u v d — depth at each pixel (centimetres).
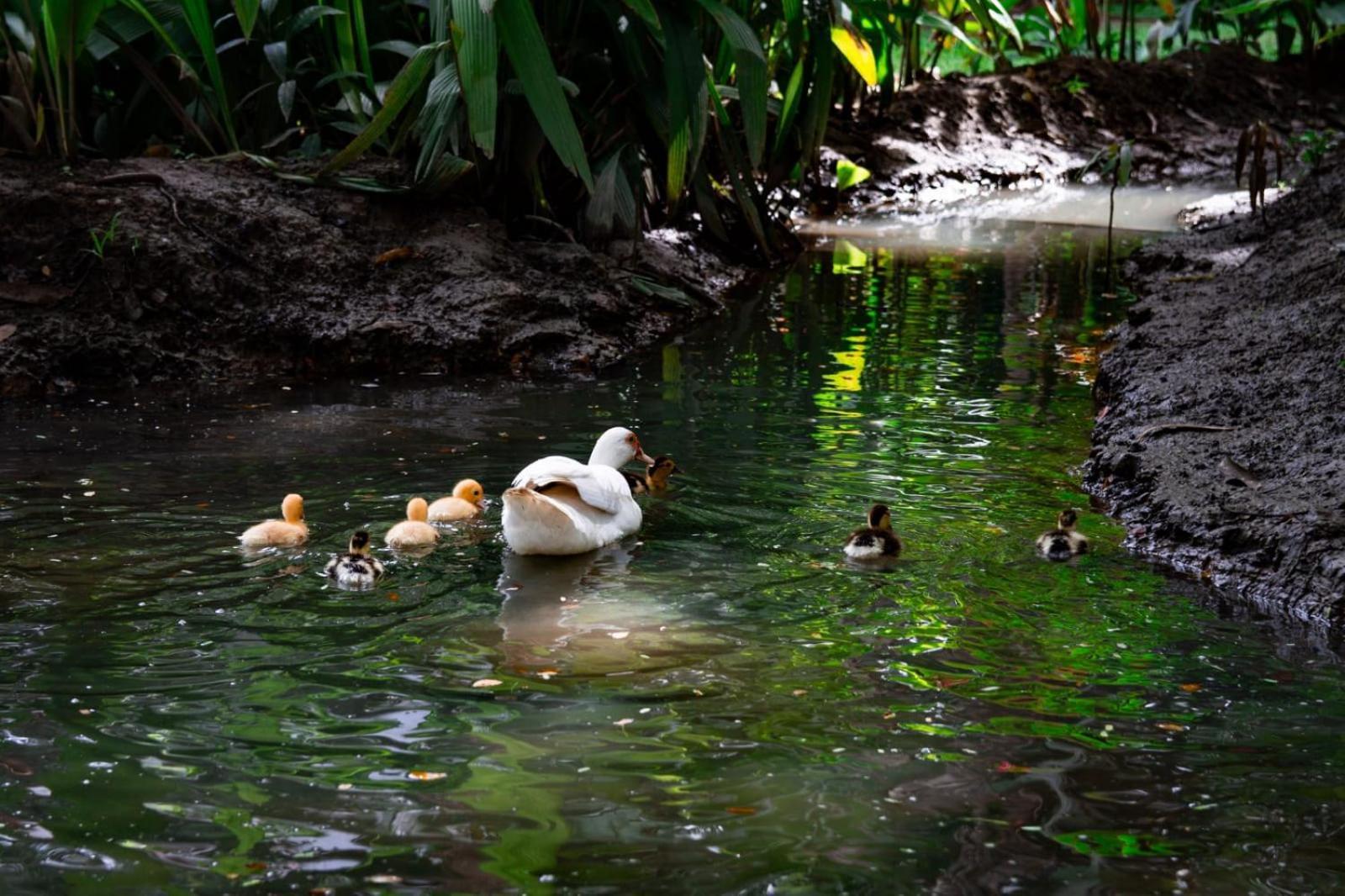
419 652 645
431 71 1462
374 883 452
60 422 1097
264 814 496
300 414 1132
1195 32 3359
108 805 500
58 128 1418
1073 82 2783
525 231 1582
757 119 1466
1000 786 522
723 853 472
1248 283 1385
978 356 1334
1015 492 916
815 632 674
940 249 1978
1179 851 479
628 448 926
